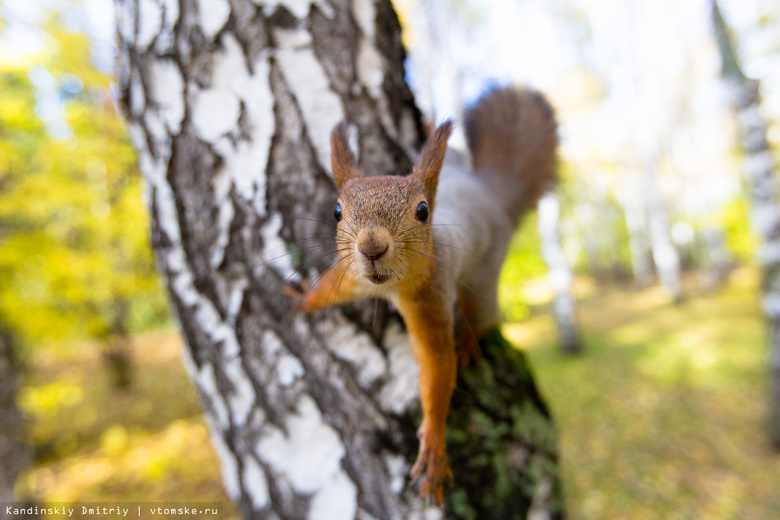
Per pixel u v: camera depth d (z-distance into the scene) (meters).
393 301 0.16
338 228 0.15
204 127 0.15
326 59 0.16
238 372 0.16
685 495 0.53
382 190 0.15
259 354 0.16
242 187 0.15
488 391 0.17
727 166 1.57
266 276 0.16
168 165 0.16
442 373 0.15
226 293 0.16
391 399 0.15
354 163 0.16
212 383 0.16
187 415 0.76
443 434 0.15
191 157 0.16
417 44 0.57
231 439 0.16
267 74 0.16
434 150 0.16
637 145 1.47
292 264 0.16
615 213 2.53
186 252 0.16
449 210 0.19
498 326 0.22
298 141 0.16
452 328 0.16
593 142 1.48
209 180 0.15
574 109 1.41
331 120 0.16
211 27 0.15
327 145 0.16
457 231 0.18
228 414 0.16
